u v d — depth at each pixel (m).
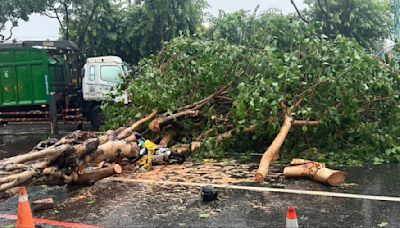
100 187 6.52
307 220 4.76
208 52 9.38
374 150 7.91
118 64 15.30
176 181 6.72
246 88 8.08
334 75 8.30
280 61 8.17
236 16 9.81
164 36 23.19
